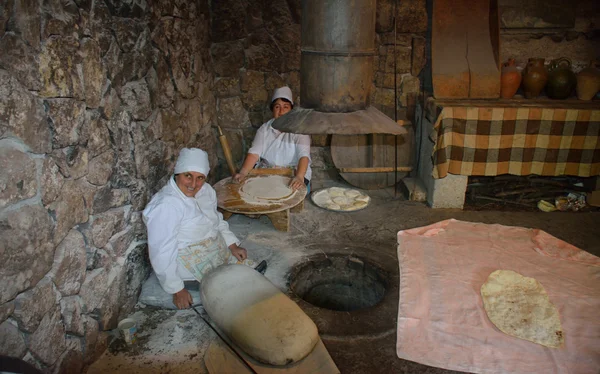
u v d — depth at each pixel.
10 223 1.44
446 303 2.33
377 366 1.98
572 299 2.35
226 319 2.06
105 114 2.06
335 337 2.15
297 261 2.82
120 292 2.21
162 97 2.76
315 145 4.21
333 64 2.06
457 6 3.80
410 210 3.63
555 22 3.92
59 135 1.69
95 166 1.99
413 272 2.60
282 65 3.93
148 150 2.55
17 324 1.51
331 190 3.86
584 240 3.17
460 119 3.38
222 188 3.22
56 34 1.66
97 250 2.01
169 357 2.03
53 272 1.70
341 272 2.93
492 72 3.71
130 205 2.35
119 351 2.06
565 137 3.38
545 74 3.69
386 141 4.04
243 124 4.07
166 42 2.81
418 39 3.89
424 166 3.88
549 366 1.93
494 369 1.93
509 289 2.38
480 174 3.48
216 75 3.93
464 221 3.32
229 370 1.92
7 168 1.43
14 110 1.45
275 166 3.60
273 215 3.18
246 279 2.25
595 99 3.69
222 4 3.72
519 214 3.58
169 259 2.23
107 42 2.08
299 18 3.81
